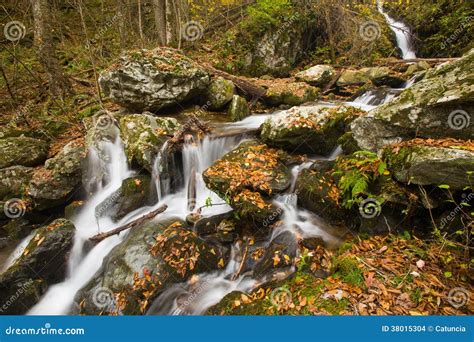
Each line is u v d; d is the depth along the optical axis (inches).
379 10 596.1
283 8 501.4
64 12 624.7
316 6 505.0
